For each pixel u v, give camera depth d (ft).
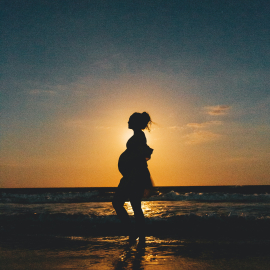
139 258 10.05
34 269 8.55
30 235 16.94
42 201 59.31
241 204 43.62
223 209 34.14
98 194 97.96
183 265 8.97
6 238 15.66
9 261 9.70
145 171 12.26
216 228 19.13
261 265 9.02
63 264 9.17
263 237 15.92
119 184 12.10
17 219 23.11
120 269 8.46
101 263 9.27
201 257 10.23
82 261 9.60
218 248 12.09
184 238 15.55
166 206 40.70
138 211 12.55
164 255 10.56
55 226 20.47
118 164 12.39
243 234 17.03
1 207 40.70
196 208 36.37
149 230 18.72
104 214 28.78
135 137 12.35
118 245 12.92
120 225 20.54
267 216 24.29
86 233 17.66
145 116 12.77
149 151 12.23
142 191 12.44
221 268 8.62
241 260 9.72
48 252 11.35
